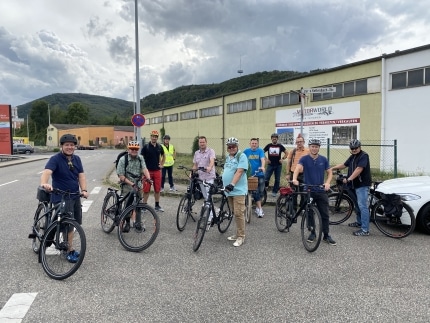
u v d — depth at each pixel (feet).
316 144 19.17
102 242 19.25
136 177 20.04
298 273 14.97
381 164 59.11
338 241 19.99
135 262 16.17
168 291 13.05
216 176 24.63
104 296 12.59
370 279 14.30
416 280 14.20
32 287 13.30
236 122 104.22
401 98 56.03
